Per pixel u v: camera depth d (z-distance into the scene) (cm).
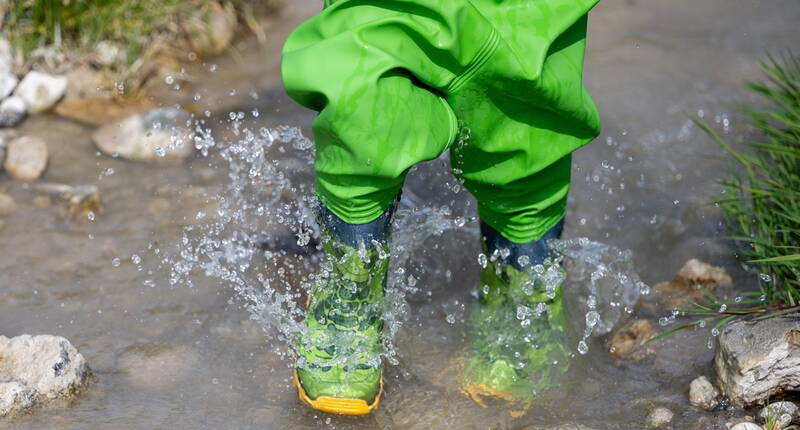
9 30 529
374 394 315
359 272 288
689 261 395
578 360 346
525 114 279
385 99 245
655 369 342
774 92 438
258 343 356
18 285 383
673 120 519
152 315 369
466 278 393
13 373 321
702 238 420
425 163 462
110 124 491
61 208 431
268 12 625
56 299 377
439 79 258
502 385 324
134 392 329
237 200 442
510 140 282
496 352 331
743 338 319
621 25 627
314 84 246
